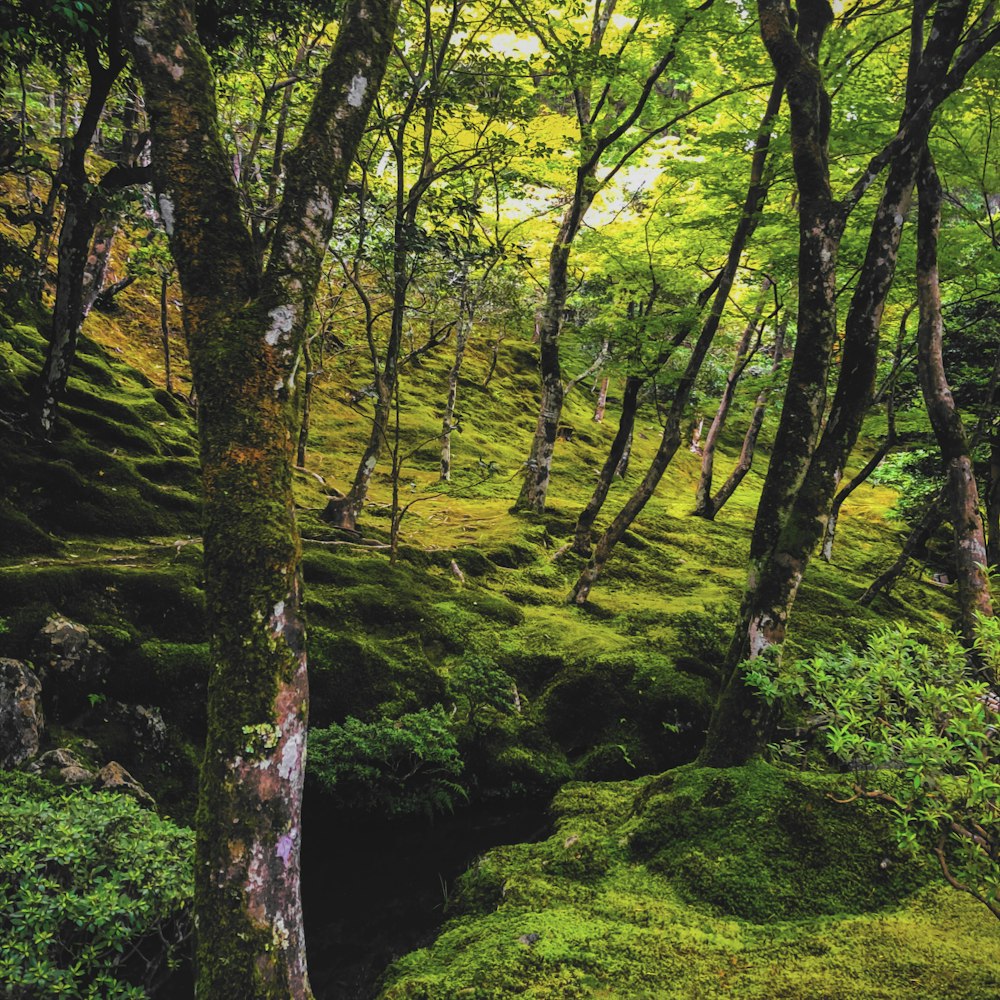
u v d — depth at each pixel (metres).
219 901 2.94
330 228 3.77
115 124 10.74
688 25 9.23
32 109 11.65
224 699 3.09
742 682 5.49
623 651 9.20
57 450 8.98
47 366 8.84
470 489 16.64
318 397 18.50
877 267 5.55
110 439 10.32
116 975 4.05
